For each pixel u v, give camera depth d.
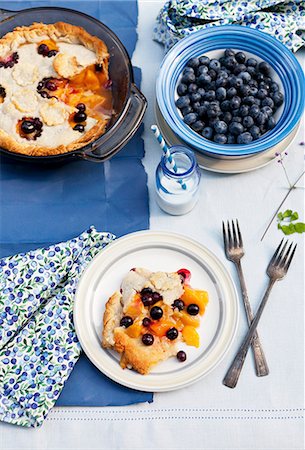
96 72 0.93
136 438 0.80
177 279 0.82
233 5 0.95
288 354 0.82
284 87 0.90
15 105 0.91
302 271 0.85
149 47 0.97
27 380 0.80
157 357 0.79
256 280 0.85
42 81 0.93
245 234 0.87
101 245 0.86
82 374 0.81
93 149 0.86
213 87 0.90
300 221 0.88
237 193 0.89
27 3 1.00
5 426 0.80
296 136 0.91
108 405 0.80
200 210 0.89
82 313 0.82
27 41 0.95
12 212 0.89
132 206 0.89
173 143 0.90
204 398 0.80
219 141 0.88
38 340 0.82
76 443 0.80
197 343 0.80
